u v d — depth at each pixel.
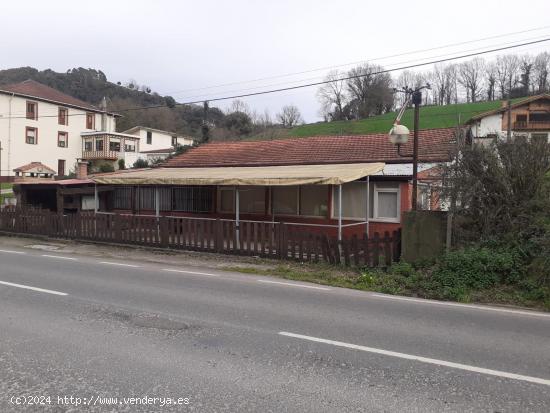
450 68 79.00
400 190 14.77
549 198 9.59
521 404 3.95
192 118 73.69
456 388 4.25
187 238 13.91
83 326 6.02
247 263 12.05
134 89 78.31
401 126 12.29
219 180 13.81
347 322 6.49
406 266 9.99
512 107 46.56
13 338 5.49
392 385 4.29
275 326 6.20
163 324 6.19
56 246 15.34
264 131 70.88
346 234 15.57
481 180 9.98
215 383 4.27
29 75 74.56
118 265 11.53
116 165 54.34
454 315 7.09
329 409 3.78
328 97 81.06
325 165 15.99
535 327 6.46
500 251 9.25
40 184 20.98
